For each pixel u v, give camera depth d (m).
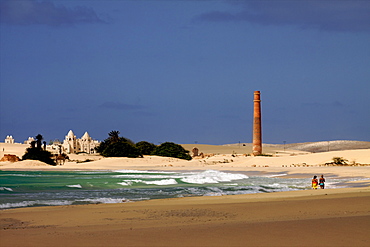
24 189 51.09
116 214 27.77
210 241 17.03
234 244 16.44
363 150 160.25
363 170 104.56
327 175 89.31
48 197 42.88
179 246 16.22
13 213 28.45
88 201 39.44
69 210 30.20
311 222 21.31
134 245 16.45
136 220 24.94
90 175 93.44
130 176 85.50
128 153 190.75
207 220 24.27
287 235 18.00
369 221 21.45
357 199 33.00
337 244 16.20
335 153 160.62
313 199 34.62
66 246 16.36
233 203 33.50
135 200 41.31
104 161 176.00
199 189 54.28
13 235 19.09
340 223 20.83
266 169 125.06
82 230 20.69
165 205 33.09
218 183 67.25
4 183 61.34
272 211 27.70
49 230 20.94
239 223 22.16
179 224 22.61
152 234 18.73
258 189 54.53
